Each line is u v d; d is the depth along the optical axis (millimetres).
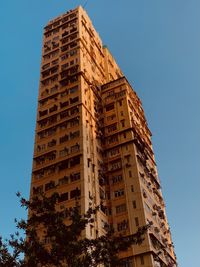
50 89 76250
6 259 25750
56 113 70750
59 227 27844
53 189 59125
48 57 83375
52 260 26422
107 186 64062
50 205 28734
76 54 79125
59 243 26891
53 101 73625
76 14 88000
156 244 57000
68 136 65438
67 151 63125
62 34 85375
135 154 65875
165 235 65000
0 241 26547
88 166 60812
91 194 57656
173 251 67250
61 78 76500
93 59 84438
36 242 27016
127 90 78250
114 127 72125
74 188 57219
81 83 72875
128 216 58406
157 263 54500
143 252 53094
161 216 65812
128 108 74000
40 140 68500
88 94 74250
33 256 26109
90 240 28234
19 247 26547
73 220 28656
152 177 71188
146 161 71500
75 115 67938
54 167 62406
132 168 64188
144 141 75188
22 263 25984
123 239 28984
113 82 80312
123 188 62406
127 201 60281
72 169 60188
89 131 67500
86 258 26344
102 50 94812
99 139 69500
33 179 62969
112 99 77188
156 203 67125
